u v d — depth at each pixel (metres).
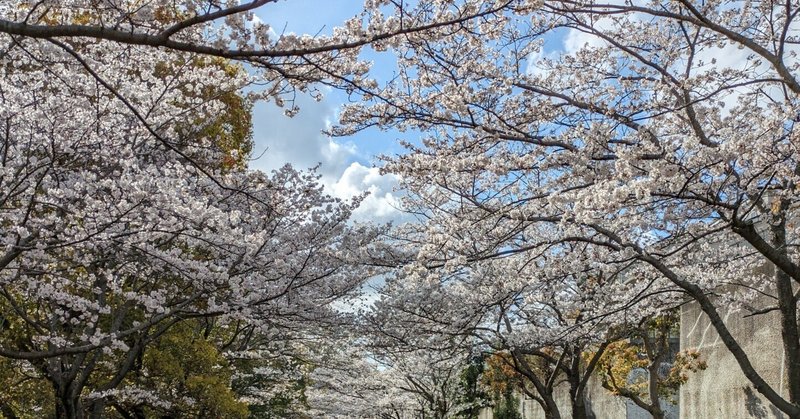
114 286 8.09
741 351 7.23
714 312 7.34
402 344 11.88
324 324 11.55
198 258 10.46
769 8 8.07
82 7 5.63
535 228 10.16
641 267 9.71
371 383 21.80
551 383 12.98
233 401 12.30
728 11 8.23
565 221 7.00
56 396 9.75
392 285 11.18
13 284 8.56
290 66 5.09
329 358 19.45
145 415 13.92
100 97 7.21
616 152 6.08
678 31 8.34
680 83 7.53
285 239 9.50
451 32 5.38
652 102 7.54
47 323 10.11
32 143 7.01
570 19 7.73
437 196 9.55
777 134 6.05
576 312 11.23
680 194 6.07
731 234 9.58
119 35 4.04
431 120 7.33
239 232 7.59
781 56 7.13
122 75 7.55
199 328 14.80
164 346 11.88
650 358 12.78
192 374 12.20
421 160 7.52
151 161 9.05
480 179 7.82
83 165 8.16
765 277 10.62
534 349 12.51
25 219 6.67
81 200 7.66
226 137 12.47
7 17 5.85
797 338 8.16
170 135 8.14
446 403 21.09
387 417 24.78
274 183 9.41
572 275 9.26
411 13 5.06
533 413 23.38
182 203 7.86
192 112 8.95
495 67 7.46
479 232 7.70
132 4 5.16
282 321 11.23
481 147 7.68
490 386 20.58
